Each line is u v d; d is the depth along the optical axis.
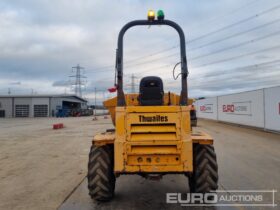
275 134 16.86
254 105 20.75
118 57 5.67
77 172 8.23
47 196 6.02
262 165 8.63
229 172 7.78
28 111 65.38
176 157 4.98
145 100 5.66
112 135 5.80
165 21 5.73
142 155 4.96
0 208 5.34
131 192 6.19
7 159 10.50
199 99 41.03
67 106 74.06
